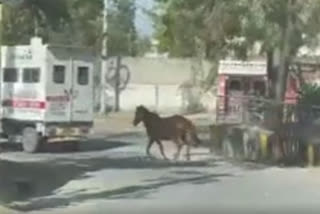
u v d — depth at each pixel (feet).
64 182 58.23
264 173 65.26
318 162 72.08
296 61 94.43
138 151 85.46
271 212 44.55
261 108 80.59
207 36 83.51
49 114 85.46
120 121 134.72
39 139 85.20
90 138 103.19
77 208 45.93
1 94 90.07
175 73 164.45
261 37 74.54
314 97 81.25
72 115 87.20
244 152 75.97
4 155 81.05
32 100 86.58
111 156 79.87
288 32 73.41
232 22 78.28
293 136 73.46
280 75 81.10
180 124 76.43
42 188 55.01
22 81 88.02
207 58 91.30
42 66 85.81
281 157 73.36
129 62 164.55
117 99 161.58
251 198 50.31
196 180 59.93
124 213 43.86
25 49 87.92
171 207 46.19
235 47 84.64
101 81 153.79
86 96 88.28
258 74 133.90
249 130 76.07
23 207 46.11
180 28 86.79
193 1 84.28
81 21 107.24
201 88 145.38
